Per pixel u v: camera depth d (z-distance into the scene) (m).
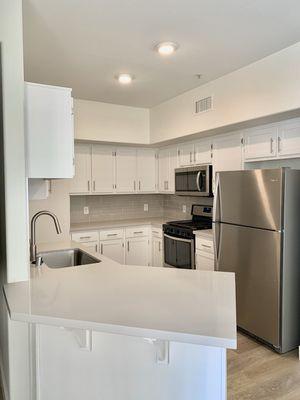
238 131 3.32
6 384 2.00
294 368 2.37
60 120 1.86
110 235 4.31
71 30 2.18
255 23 2.12
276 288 2.56
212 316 1.25
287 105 2.50
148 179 4.80
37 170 1.80
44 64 2.78
